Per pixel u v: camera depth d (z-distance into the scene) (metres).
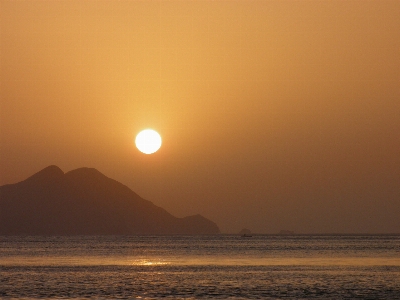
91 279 190.00
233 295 153.88
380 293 157.62
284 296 152.38
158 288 166.88
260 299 147.62
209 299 147.25
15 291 160.75
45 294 155.12
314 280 187.50
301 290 163.12
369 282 181.75
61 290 162.50
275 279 190.50
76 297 149.88
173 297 150.25
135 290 162.62
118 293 157.00
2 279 190.12
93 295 153.25
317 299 147.75
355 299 147.88
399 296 152.50
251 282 181.50
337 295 154.25
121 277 196.38
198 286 171.25
